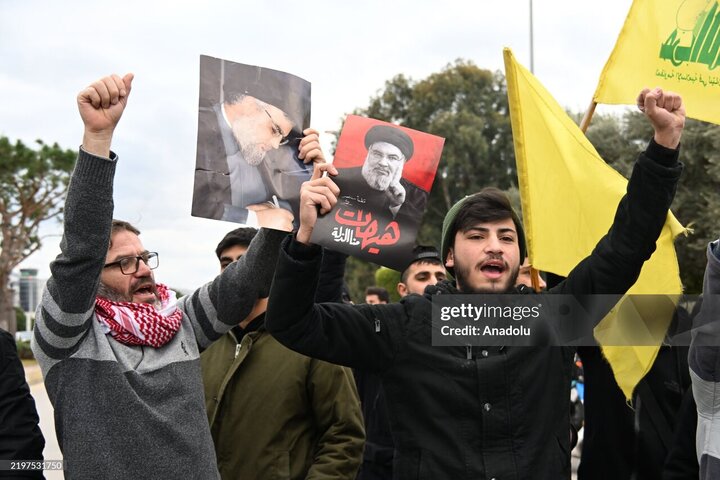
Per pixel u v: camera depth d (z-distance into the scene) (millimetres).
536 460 2600
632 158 18062
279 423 3619
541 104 3604
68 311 2754
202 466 2879
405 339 2719
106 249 2766
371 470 4516
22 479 2811
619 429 3469
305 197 2676
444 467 2564
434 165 2824
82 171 2682
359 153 2807
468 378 2646
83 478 2729
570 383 2799
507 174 36219
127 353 2908
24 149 36875
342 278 3961
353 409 3688
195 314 3215
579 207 3543
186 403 2928
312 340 2658
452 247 2967
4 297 38781
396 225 2777
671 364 3510
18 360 2955
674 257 3490
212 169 2896
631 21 3727
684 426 3102
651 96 2641
